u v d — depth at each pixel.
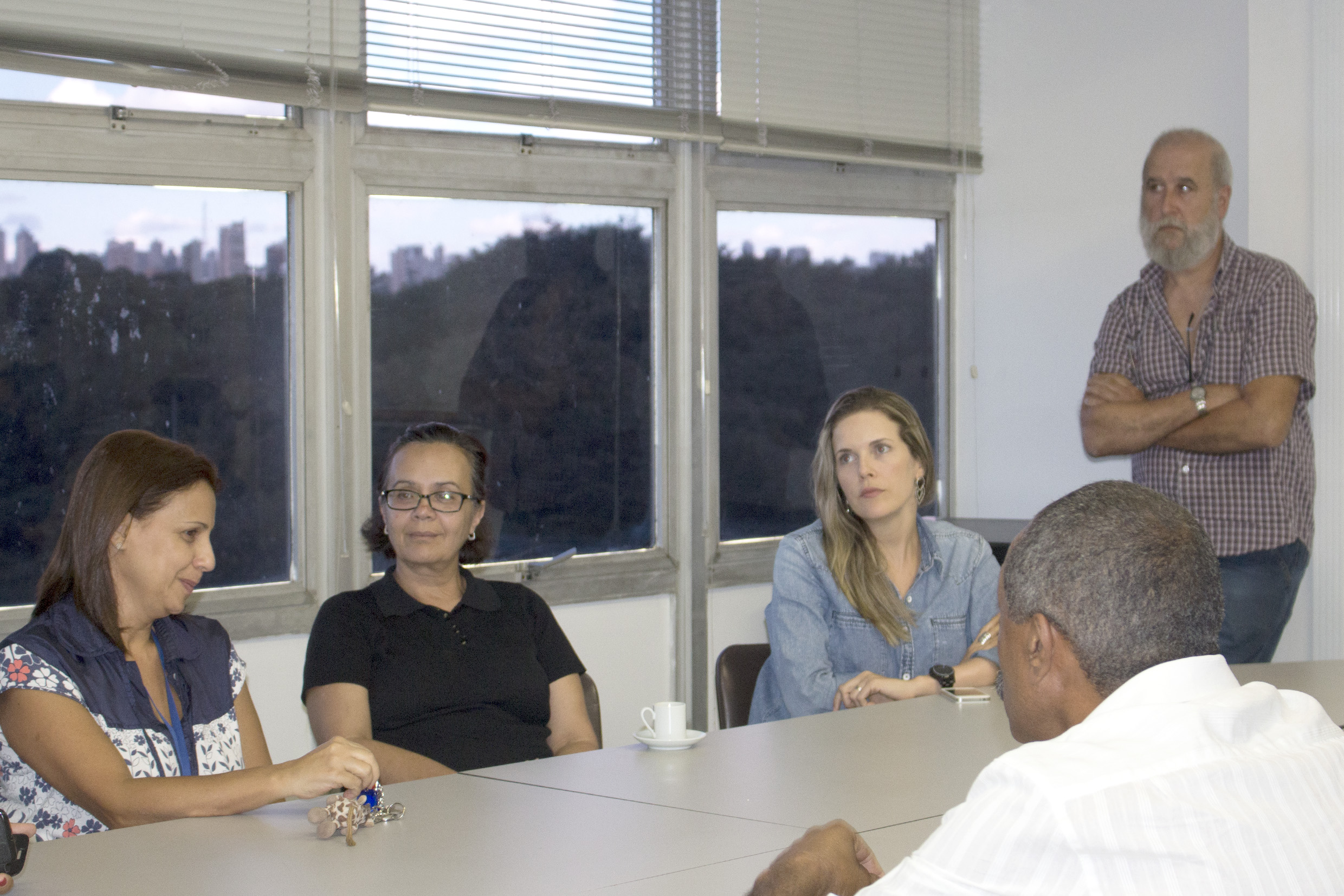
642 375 3.82
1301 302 3.08
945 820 0.93
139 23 2.81
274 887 1.27
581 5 3.53
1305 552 3.21
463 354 3.47
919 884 0.88
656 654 3.76
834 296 4.17
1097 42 4.00
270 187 3.09
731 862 1.34
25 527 2.83
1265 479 3.13
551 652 2.46
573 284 3.66
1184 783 0.86
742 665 2.65
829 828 1.29
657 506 3.83
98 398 2.91
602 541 3.75
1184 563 0.95
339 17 3.11
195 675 1.81
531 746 2.35
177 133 2.95
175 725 1.75
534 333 3.60
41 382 2.84
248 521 3.13
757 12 3.86
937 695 2.24
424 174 3.33
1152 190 3.23
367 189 3.26
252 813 1.55
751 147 3.86
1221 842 0.83
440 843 1.42
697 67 3.74
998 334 4.32
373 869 1.32
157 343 2.99
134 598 1.72
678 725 1.90
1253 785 0.87
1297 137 3.45
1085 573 0.96
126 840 1.43
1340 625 3.43
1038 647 0.99
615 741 3.68
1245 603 3.14
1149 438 3.19
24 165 2.75
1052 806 0.84
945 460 4.39
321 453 3.20
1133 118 3.92
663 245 3.79
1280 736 0.93
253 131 3.05
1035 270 4.20
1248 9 3.54
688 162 3.79
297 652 3.14
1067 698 0.98
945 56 4.27
